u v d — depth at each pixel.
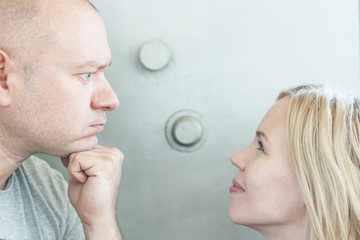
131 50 1.30
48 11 0.70
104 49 0.75
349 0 1.30
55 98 0.72
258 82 1.31
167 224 1.34
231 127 1.32
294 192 0.83
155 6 1.29
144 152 1.33
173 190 1.34
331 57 1.31
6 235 0.78
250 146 0.94
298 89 0.97
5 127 0.74
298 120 0.82
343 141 0.79
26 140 0.76
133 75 1.31
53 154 0.80
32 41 0.69
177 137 1.27
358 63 1.31
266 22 1.30
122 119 1.32
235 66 1.31
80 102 0.74
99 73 0.77
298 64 1.31
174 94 1.31
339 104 0.83
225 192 1.34
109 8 1.29
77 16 0.72
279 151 0.85
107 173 0.84
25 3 0.70
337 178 0.77
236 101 1.32
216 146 1.32
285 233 0.87
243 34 1.30
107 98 0.77
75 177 0.83
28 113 0.72
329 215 0.77
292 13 1.30
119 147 1.32
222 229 1.34
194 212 1.34
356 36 1.31
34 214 0.87
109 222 0.86
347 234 0.76
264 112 1.32
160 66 1.26
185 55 1.30
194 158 1.33
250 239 1.34
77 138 0.77
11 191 0.82
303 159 0.80
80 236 1.01
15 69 0.70
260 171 0.85
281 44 1.31
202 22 1.29
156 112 1.32
